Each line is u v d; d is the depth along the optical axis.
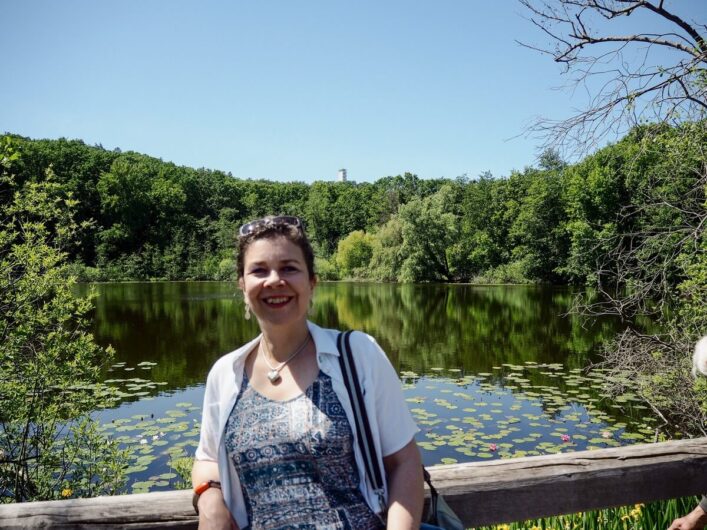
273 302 1.20
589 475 1.55
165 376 9.22
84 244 50.34
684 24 4.52
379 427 1.17
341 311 20.34
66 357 4.19
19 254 3.86
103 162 59.25
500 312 19.52
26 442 3.93
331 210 64.81
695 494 1.67
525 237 36.78
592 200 24.25
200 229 58.16
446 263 40.91
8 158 4.01
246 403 1.19
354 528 1.09
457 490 1.46
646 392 5.18
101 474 4.06
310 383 1.17
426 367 10.12
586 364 10.25
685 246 4.66
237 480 1.20
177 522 1.32
